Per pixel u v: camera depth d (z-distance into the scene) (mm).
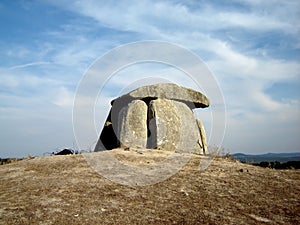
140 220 6535
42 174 9914
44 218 6520
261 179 9477
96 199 7645
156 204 7438
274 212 7121
